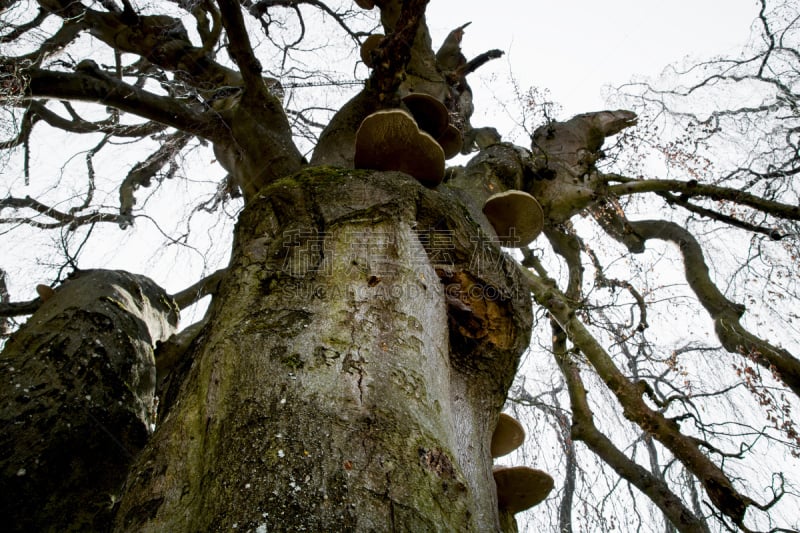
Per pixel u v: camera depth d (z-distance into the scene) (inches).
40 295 160.2
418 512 56.7
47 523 98.4
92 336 125.0
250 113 162.7
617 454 196.9
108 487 108.5
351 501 54.3
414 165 123.0
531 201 149.2
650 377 246.2
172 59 259.3
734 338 211.5
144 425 123.2
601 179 205.0
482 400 103.3
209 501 55.8
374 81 145.9
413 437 65.2
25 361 115.7
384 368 72.7
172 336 160.2
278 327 77.5
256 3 298.4
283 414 63.0
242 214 107.0
